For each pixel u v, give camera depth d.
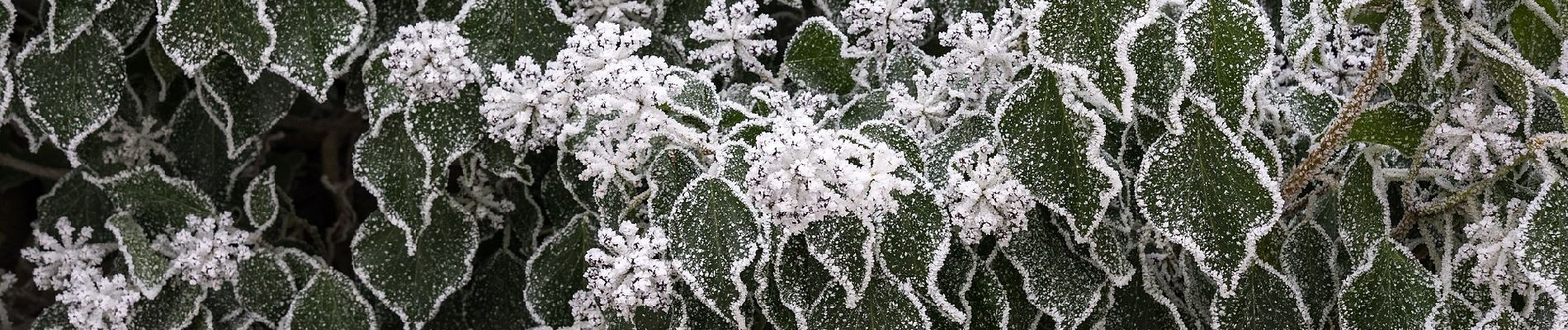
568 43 0.51
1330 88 0.58
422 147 0.56
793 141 0.47
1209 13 0.45
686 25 0.61
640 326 0.55
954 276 0.54
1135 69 0.46
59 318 0.69
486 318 0.68
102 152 0.68
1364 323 0.54
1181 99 0.46
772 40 0.59
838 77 0.59
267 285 0.65
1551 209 0.47
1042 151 0.48
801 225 0.48
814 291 0.52
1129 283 0.58
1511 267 0.52
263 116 0.64
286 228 0.76
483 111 0.53
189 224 0.65
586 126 0.53
